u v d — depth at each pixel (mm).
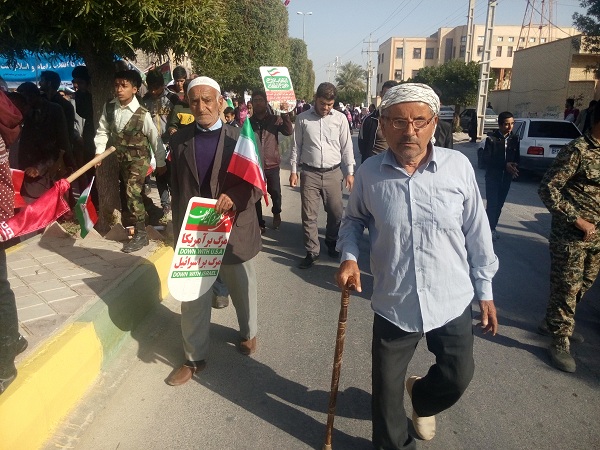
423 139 2182
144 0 4113
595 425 3018
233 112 7336
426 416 2713
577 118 16516
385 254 2379
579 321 4398
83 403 3062
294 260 5918
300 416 3059
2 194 2502
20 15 4082
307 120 5473
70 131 6793
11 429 2457
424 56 78000
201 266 3172
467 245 2416
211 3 4648
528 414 3111
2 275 2535
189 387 3312
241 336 3713
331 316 4434
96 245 5055
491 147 6738
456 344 2383
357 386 3373
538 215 8648
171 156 3305
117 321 3664
